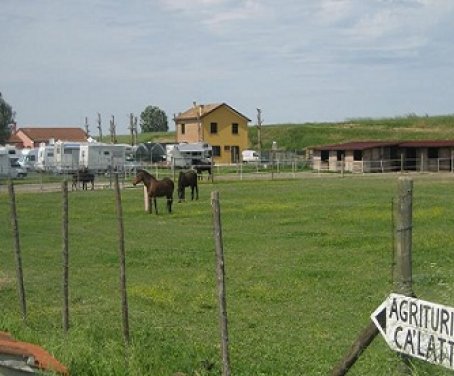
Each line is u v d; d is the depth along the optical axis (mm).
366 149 75062
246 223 27547
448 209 30109
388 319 6262
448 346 5691
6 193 48406
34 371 7949
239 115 94812
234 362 9430
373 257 18781
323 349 10320
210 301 13961
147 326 11727
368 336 6723
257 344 10680
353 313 12836
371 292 14523
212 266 18219
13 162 68000
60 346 9352
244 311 13156
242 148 95312
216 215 7926
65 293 10773
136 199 41125
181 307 13625
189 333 11539
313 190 44781
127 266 18641
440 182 50812
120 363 8898
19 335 10273
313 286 15289
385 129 109750
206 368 8969
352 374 8594
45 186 56500
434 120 114312
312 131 113812
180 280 16453
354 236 22812
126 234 25406
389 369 7359
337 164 78000
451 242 20406
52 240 24281
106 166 72125
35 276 17469
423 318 5902
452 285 10461
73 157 74562
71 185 56844
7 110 101250
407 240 6457
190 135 95062
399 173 70562
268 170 77188
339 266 17688
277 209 32469
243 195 41781
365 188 45469
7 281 16812
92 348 9453
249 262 18656
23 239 24625
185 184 39969
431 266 15523
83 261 19531
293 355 9969
